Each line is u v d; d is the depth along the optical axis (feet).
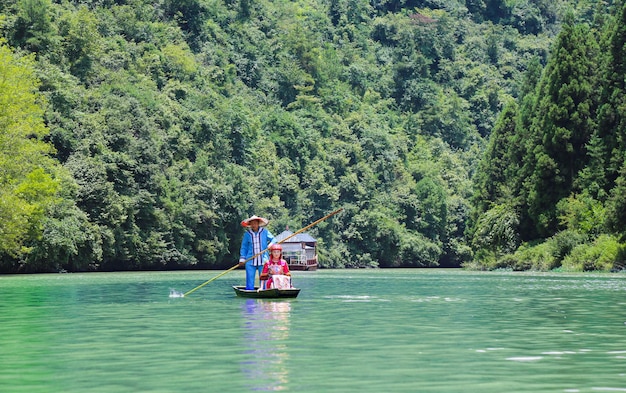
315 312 76.54
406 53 613.52
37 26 341.00
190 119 372.79
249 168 406.62
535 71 354.33
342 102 533.96
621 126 222.89
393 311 77.82
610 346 51.26
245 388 37.22
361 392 36.27
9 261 244.22
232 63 506.07
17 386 37.96
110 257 286.87
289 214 422.41
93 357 46.75
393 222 446.19
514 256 261.85
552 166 248.52
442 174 514.68
